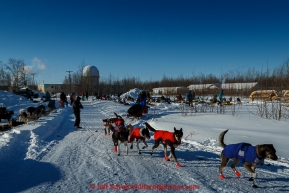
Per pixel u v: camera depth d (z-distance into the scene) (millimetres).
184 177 5977
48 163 7043
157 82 72688
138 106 16031
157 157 7918
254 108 19828
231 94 38562
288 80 15672
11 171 6332
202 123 12656
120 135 8125
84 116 20266
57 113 19891
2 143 8352
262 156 5328
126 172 6336
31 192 5023
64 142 10133
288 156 7109
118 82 70250
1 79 55562
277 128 11047
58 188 5234
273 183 5574
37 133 10805
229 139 9086
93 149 8898
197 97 30078
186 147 8977
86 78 59438
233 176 6074
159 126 12438
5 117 14789
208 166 6918
